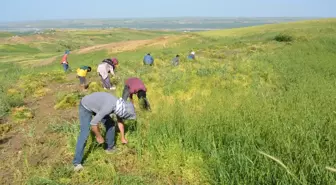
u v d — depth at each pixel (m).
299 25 52.41
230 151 5.05
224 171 4.68
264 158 4.52
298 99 7.80
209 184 4.80
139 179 4.91
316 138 4.94
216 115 6.26
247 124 5.59
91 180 5.00
